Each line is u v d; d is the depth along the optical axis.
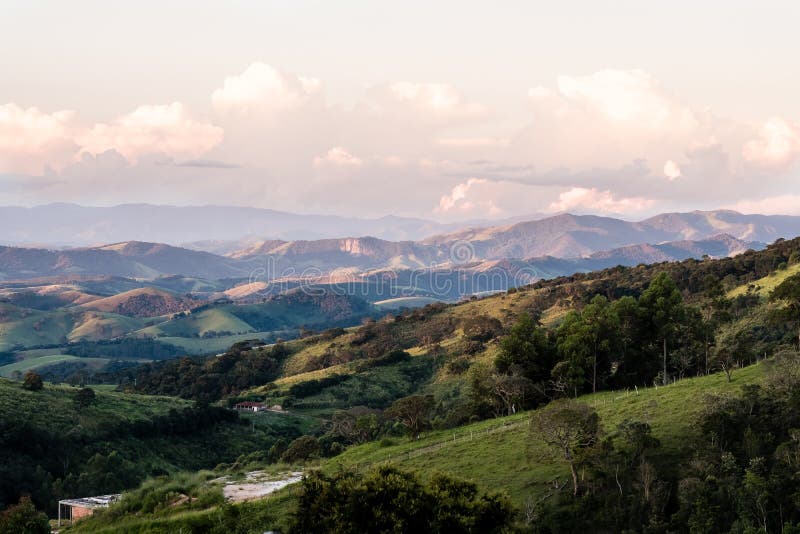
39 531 56.97
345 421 120.69
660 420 63.72
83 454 118.69
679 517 48.09
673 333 96.31
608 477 54.09
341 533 39.50
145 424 133.50
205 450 137.00
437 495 42.16
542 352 99.06
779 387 59.06
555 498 53.03
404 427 99.25
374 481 41.97
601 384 94.12
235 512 51.72
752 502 47.03
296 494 43.81
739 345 81.50
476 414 92.75
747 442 53.47
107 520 57.78
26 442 112.12
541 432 56.66
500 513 42.31
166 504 58.66
